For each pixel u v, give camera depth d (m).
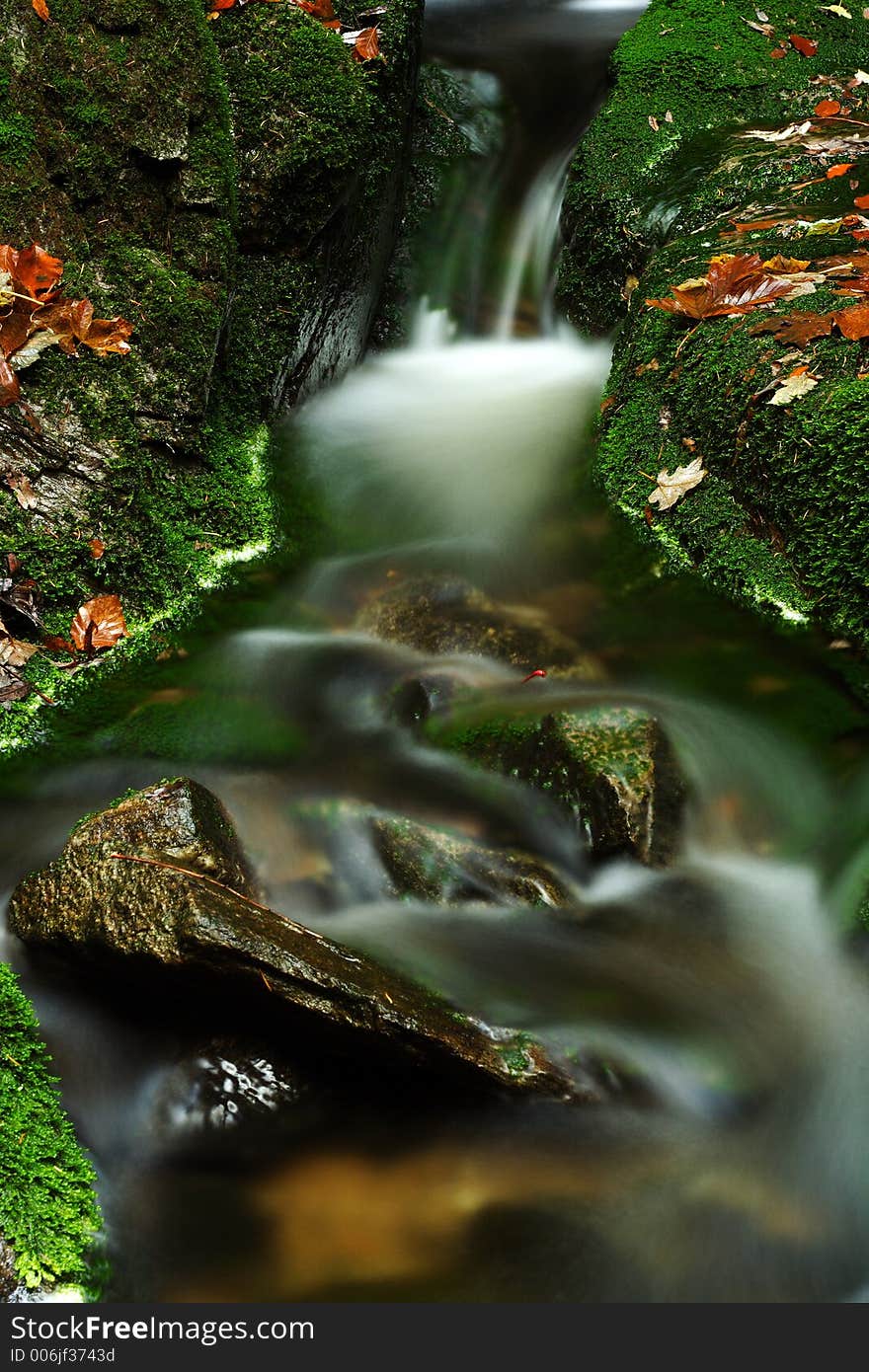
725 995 3.18
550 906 3.41
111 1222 2.62
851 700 3.98
